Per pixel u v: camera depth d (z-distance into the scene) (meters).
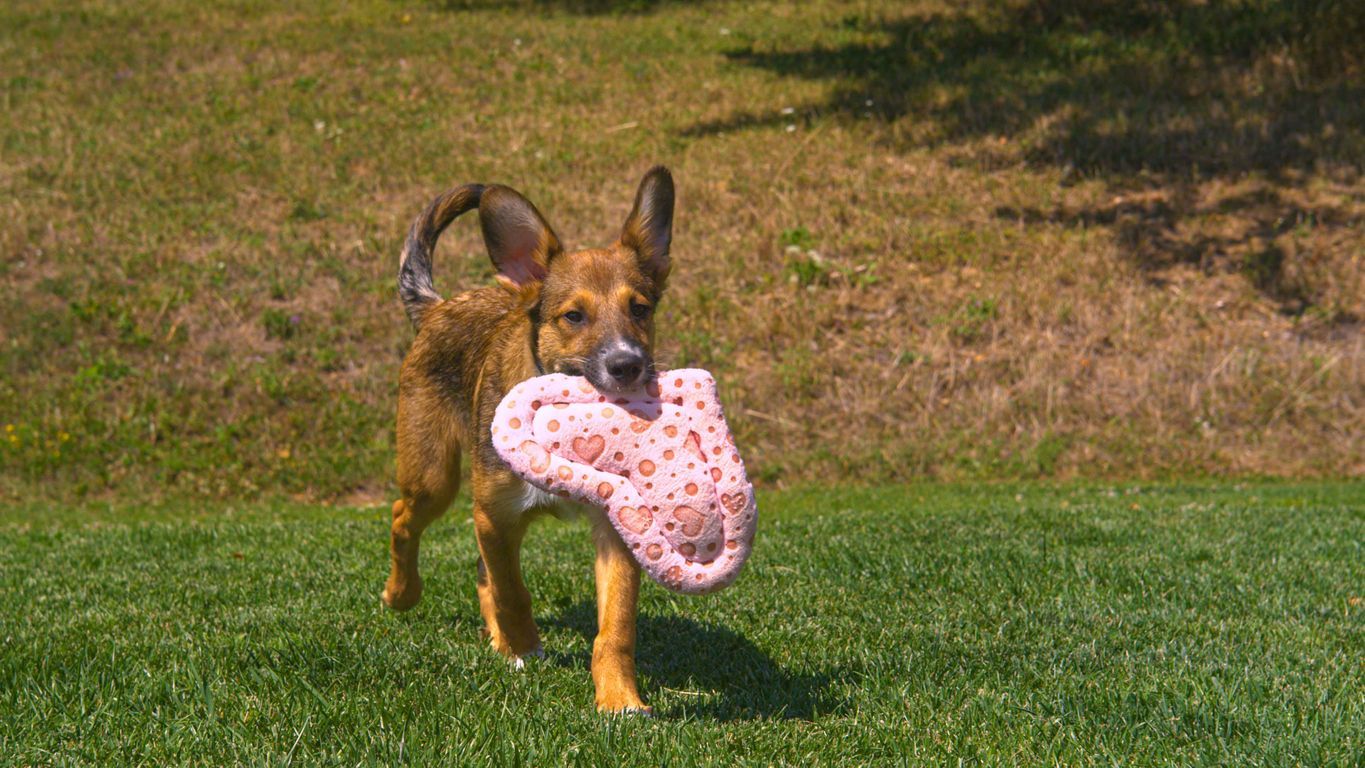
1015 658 4.78
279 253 15.53
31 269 14.93
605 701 4.11
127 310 14.16
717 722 4.05
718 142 18.88
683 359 13.88
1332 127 18.28
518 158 18.38
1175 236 16.16
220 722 3.82
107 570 6.91
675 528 3.96
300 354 13.88
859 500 11.14
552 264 4.60
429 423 5.23
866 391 13.65
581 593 6.13
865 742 3.82
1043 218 16.58
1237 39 21.58
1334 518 8.69
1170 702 4.14
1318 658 4.80
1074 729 3.91
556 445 4.02
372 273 15.26
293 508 11.61
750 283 15.20
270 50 23.09
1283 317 14.68
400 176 17.66
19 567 7.09
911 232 16.09
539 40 24.11
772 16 25.55
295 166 17.98
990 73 21.17
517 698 4.18
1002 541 7.46
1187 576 6.40
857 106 20.08
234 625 5.25
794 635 5.21
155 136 18.95
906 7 25.16
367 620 5.43
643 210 4.80
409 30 24.56
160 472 12.26
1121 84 20.36
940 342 14.18
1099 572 6.49
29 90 20.83
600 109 20.47
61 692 4.05
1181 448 12.93
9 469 12.14
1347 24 20.58
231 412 13.05
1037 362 13.83
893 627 5.32
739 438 13.04
